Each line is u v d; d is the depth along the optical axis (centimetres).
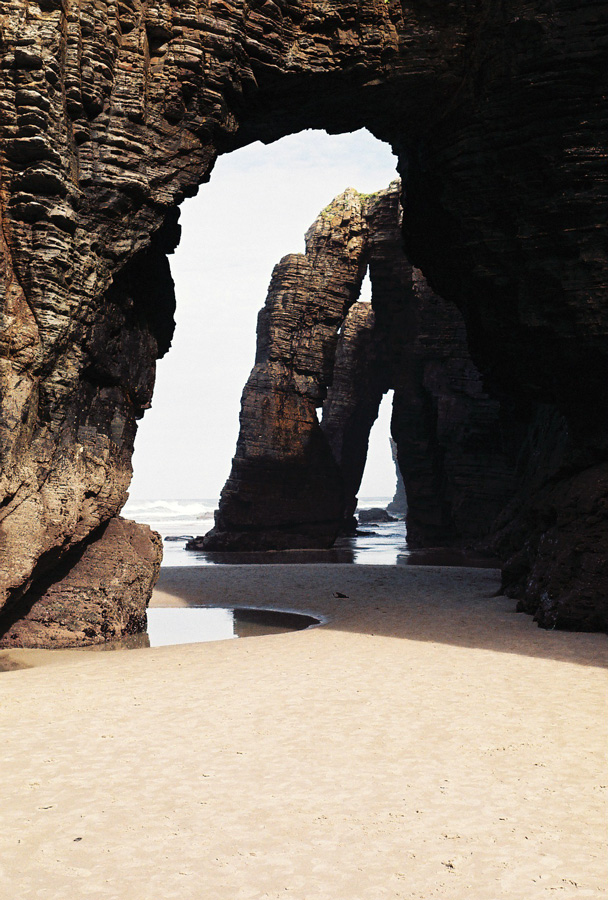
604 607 1930
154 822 828
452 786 923
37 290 1898
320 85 2348
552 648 1731
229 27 2156
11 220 1888
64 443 2047
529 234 2241
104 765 1002
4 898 679
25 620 1986
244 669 1588
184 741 1102
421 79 2314
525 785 924
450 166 2336
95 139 2028
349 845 774
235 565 3822
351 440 6662
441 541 5281
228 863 740
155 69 2123
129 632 2144
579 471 2333
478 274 2352
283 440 5334
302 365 5466
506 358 2586
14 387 1836
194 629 2241
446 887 693
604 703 1276
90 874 721
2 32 1844
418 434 5225
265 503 5284
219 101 2198
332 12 2277
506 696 1329
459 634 1941
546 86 2147
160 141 2139
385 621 2189
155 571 2353
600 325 2159
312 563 4134
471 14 2289
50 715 1245
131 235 2136
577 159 2142
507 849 762
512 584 2598
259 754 1042
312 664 1617
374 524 9575
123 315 2272
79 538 2073
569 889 687
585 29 2112
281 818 837
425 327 4947
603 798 883
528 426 3291
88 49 1970
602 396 2262
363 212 5584
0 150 1866
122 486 2284
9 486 1806
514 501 3039
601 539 2031
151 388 2480
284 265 5472
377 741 1094
